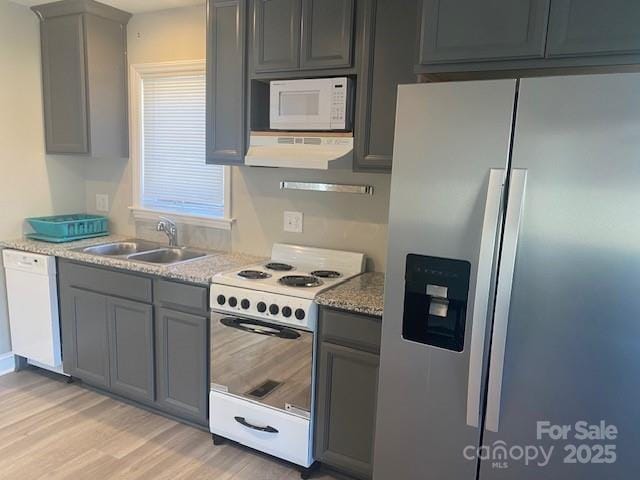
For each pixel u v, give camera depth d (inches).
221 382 99.0
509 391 63.9
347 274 104.3
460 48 72.2
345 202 109.3
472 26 71.2
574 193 57.9
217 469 95.1
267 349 92.5
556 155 58.4
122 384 115.0
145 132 135.9
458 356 67.2
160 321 106.2
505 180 61.1
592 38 64.9
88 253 119.2
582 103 56.6
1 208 129.2
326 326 86.5
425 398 70.7
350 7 89.7
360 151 92.5
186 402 105.8
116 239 136.9
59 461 95.7
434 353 69.0
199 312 100.6
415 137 66.6
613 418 59.2
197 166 129.1
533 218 60.1
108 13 126.4
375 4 88.0
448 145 64.6
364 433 86.2
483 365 64.4
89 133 128.1
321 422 90.3
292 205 115.8
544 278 60.4
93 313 116.7
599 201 56.9
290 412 91.9
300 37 95.3
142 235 140.5
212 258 117.0
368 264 108.5
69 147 132.0
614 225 56.5
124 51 133.3
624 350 57.6
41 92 134.6
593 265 57.9
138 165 137.3
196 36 122.6
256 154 101.0
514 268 61.2
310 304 86.6
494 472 67.1
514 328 62.5
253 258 118.6
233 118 106.0
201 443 103.6
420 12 76.7
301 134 97.3
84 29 123.4
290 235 117.0
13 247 126.8
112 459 97.0
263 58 100.1
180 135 130.3
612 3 63.6
